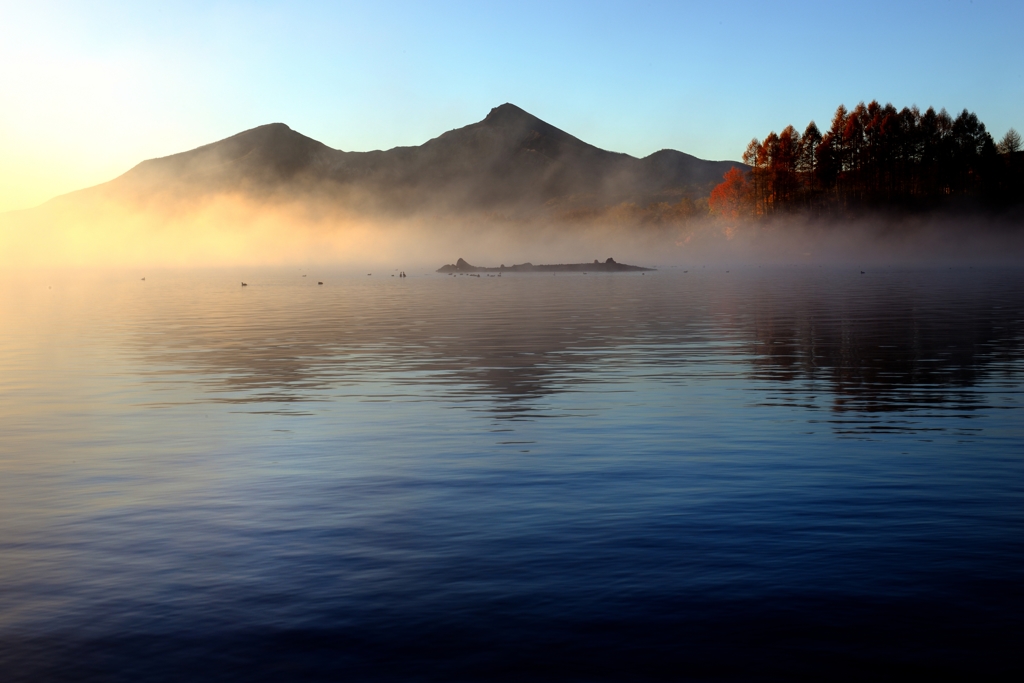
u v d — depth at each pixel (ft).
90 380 64.75
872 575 22.70
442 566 23.94
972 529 26.63
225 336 99.76
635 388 57.82
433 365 71.36
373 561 24.44
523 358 75.31
